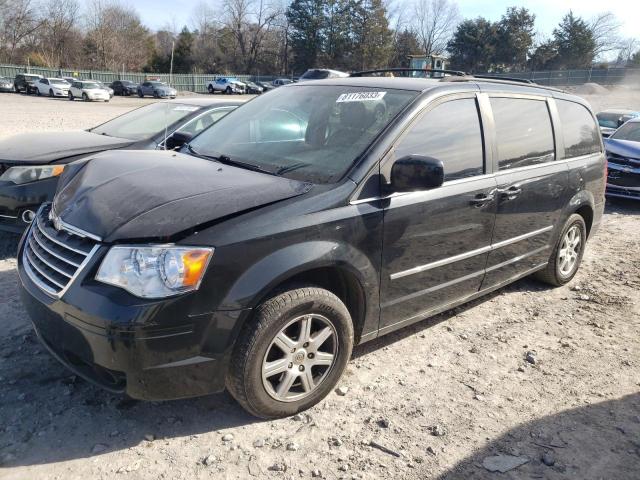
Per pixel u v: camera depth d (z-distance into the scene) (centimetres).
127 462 264
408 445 288
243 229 267
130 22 7375
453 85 383
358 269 310
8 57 6925
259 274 270
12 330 375
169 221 261
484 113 397
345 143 335
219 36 7825
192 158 363
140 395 261
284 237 278
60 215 295
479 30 7606
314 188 302
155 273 250
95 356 254
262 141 373
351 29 7481
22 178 516
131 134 636
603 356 397
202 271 255
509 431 305
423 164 298
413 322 366
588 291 525
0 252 529
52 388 315
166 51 7738
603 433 307
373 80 396
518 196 416
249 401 286
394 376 353
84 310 252
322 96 388
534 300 496
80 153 551
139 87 4553
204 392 273
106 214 275
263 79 6850
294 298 284
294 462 271
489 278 417
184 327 255
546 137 462
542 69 7725
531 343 412
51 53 7094
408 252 338
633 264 618
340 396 327
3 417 288
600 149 547
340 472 266
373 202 315
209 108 650
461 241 374
